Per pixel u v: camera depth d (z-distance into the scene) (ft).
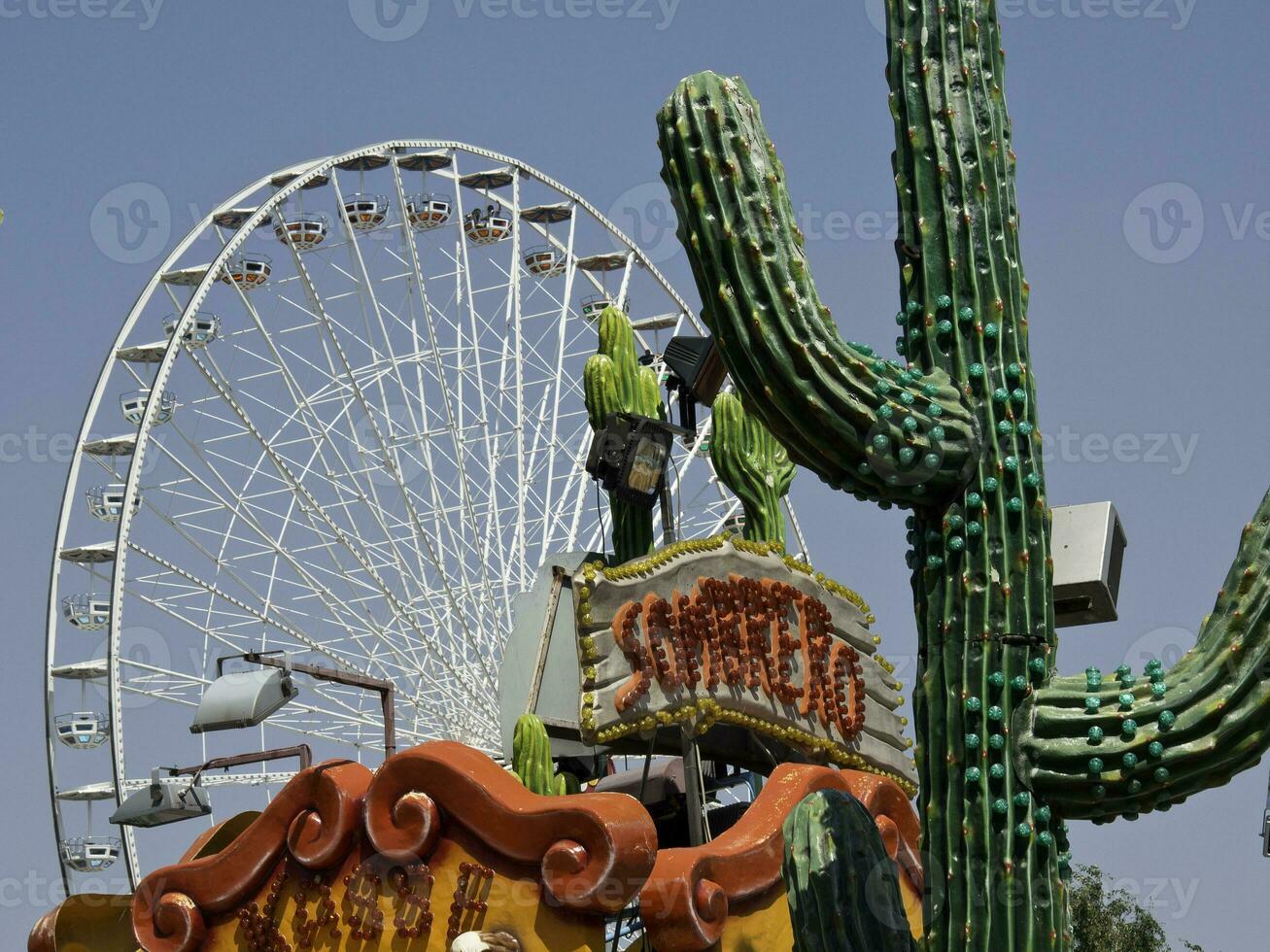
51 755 148.05
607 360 54.24
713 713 49.75
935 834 29.58
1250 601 27.50
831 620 55.42
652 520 53.78
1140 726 28.14
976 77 32.81
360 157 149.38
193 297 135.85
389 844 42.57
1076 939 96.89
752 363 30.78
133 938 49.65
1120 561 33.22
